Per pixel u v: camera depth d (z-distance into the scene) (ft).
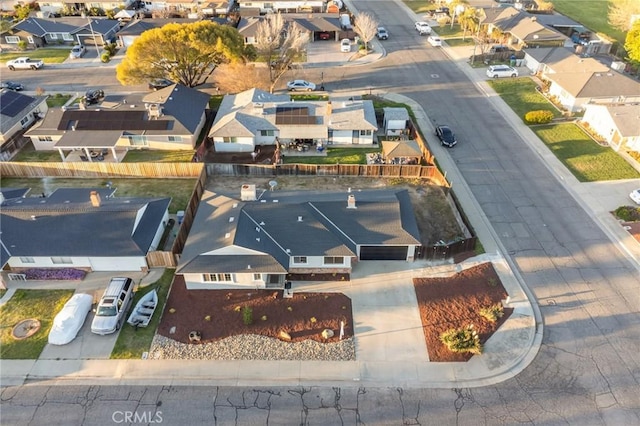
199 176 140.56
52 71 226.58
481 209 132.67
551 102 191.72
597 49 239.30
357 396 86.07
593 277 110.73
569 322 99.81
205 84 213.25
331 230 112.16
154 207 123.03
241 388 87.20
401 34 275.39
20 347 94.22
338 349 93.86
